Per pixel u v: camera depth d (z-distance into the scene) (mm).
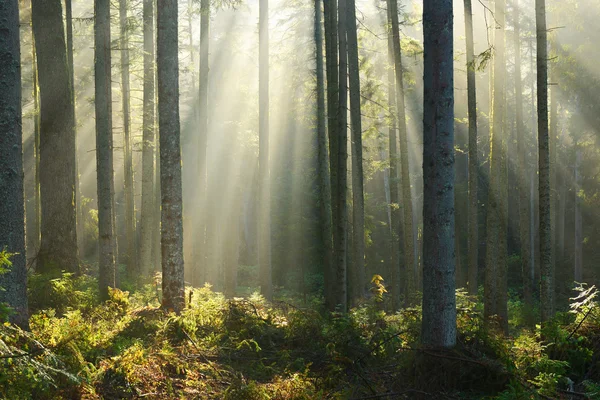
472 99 15344
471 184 15922
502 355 7648
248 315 10008
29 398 4883
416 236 31125
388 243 31641
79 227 24438
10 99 7227
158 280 14594
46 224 13680
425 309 7762
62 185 13797
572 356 8391
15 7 7363
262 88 18047
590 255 32531
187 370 7191
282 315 11125
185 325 8922
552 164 21156
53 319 7797
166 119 10500
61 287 11109
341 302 14992
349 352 8430
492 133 14531
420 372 7309
